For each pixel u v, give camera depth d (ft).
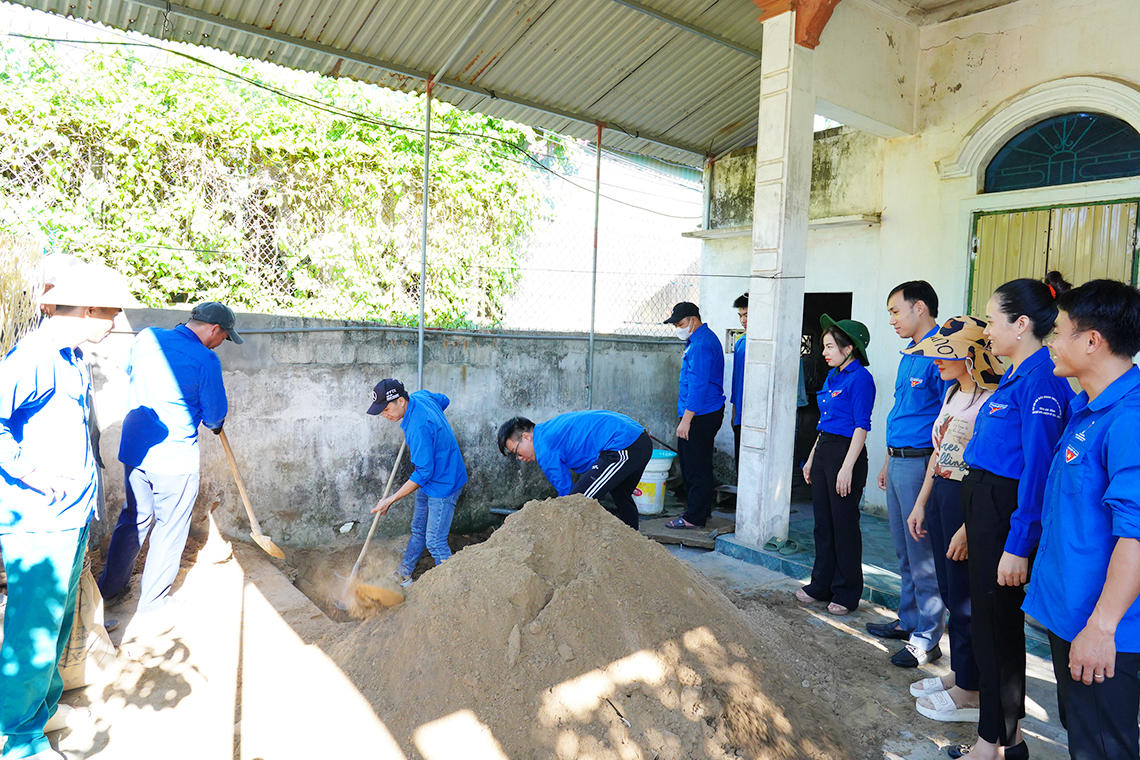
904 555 11.93
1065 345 6.63
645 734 8.20
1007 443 8.23
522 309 21.39
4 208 14.12
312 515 16.92
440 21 15.34
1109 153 15.71
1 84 14.15
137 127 15.29
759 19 16.12
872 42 17.43
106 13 14.11
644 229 24.07
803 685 9.93
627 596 9.66
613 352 22.66
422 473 14.42
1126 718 6.18
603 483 13.97
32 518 8.05
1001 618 8.22
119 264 15.57
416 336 18.11
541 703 8.41
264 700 9.77
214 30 14.80
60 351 8.57
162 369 11.75
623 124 21.26
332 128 17.79
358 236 18.29
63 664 9.76
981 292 17.67
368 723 8.82
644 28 16.74
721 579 15.10
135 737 8.91
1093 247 15.69
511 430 14.12
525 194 21.13
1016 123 16.80
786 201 15.78
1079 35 15.84
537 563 10.23
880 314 19.69
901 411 11.59
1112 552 6.23
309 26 14.96
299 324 16.51
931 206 18.52
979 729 8.53
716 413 19.04
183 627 11.89
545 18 15.87
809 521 19.48
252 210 16.96
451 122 21.42
